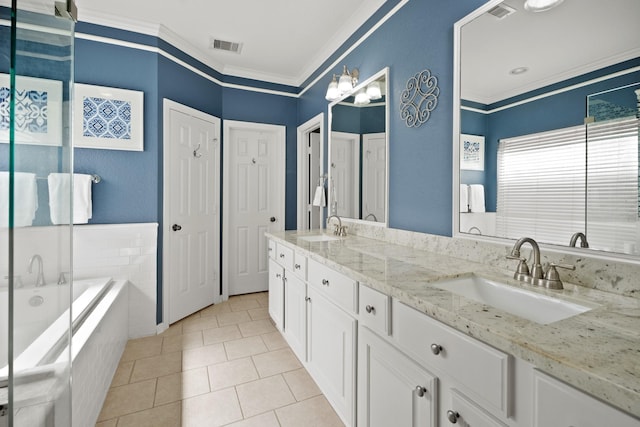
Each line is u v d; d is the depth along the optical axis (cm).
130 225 252
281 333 245
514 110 128
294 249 208
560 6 113
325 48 294
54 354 64
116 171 250
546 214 117
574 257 109
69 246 70
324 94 304
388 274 125
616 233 98
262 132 369
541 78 119
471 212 149
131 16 245
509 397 72
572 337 69
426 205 178
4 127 51
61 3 65
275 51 303
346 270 137
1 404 51
